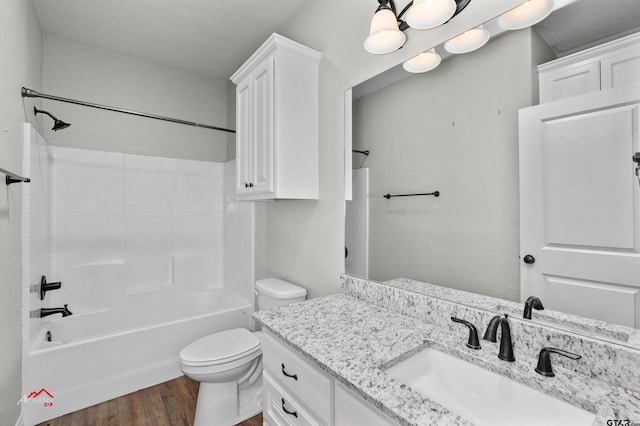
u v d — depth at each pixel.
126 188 2.71
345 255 1.61
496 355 0.89
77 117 2.49
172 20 2.15
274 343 1.18
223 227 3.21
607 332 0.78
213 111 3.18
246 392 1.90
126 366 1.99
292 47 1.65
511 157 0.96
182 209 3.01
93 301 2.51
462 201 1.10
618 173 0.75
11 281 1.45
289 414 1.09
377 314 1.27
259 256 2.52
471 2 1.07
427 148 1.21
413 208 1.27
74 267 2.46
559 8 0.87
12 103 1.45
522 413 0.77
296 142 1.69
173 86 2.95
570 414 0.70
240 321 2.47
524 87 0.93
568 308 0.84
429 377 0.96
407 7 1.19
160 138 2.89
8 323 1.40
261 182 1.73
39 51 2.18
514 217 0.96
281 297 1.83
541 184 0.90
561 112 0.85
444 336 1.04
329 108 1.70
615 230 0.76
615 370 0.74
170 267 2.94
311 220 1.86
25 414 1.66
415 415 0.64
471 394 0.88
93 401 1.87
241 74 1.93
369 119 1.46
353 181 1.55
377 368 0.83
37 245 1.93
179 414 1.81
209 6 1.99
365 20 1.49
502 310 0.99
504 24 0.98
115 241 2.66
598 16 0.80
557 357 0.84
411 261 1.27
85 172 2.53
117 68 2.66
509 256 0.97
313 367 0.96
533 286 0.91
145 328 2.06
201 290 3.08
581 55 0.82
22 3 1.65
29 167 1.71
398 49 1.31
